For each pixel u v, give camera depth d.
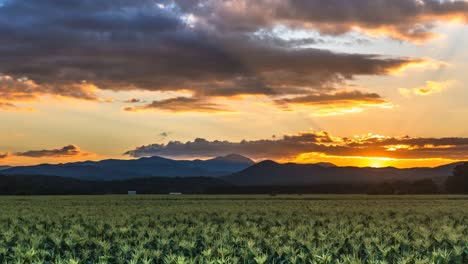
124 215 35.59
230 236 20.92
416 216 38.22
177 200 84.56
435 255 14.51
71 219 32.78
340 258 16.27
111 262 16.47
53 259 17.08
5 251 17.25
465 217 38.47
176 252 17.88
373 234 22.25
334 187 172.75
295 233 20.23
